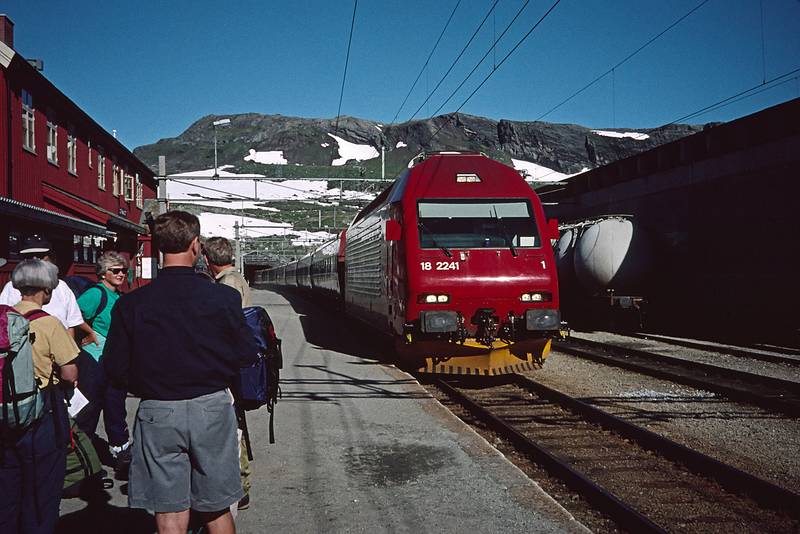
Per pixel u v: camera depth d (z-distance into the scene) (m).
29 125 19.34
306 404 8.56
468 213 10.77
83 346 5.36
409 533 4.36
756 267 16.36
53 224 16.72
